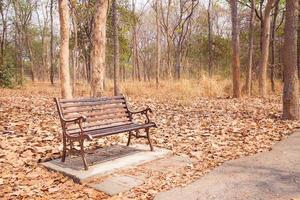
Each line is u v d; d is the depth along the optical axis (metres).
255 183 4.53
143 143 6.82
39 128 7.95
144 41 54.12
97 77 9.54
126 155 5.79
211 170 5.16
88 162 5.42
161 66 51.00
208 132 7.71
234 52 15.80
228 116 9.92
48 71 52.94
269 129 7.86
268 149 6.18
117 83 15.70
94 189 4.49
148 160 5.58
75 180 4.75
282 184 4.45
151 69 56.38
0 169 5.18
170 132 7.79
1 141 6.64
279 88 20.30
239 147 6.39
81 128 5.02
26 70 56.34
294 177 4.68
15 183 4.66
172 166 5.38
